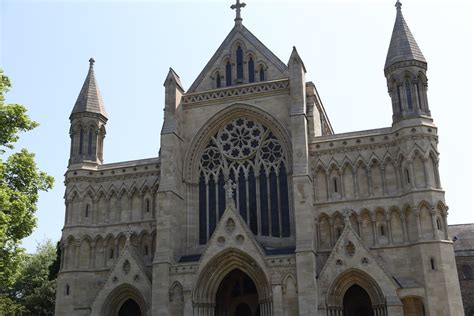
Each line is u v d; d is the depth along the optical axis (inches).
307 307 2139.5
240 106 2669.8
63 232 2664.9
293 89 2518.5
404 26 2615.7
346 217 2279.8
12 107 1818.4
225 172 2623.0
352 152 2470.5
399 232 2314.2
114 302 2452.0
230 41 2883.9
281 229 2469.2
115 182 2743.6
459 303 2143.2
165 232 2438.5
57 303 2556.6
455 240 4180.6
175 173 2559.1
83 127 2844.5
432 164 2346.2
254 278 2292.1
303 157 2383.1
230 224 2349.9
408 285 2194.9
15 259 1818.4
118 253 2628.0
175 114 2650.1
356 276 2203.5
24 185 1867.6
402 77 2481.5
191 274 2338.8
